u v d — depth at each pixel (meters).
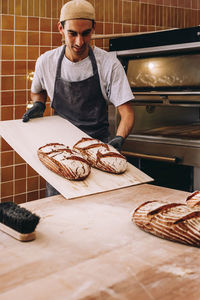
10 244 1.18
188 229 1.18
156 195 1.71
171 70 2.68
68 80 2.29
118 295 0.91
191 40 2.48
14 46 3.15
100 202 1.60
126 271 1.02
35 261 1.07
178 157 2.61
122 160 1.93
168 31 2.59
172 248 1.18
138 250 1.16
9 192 3.26
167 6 4.13
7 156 3.21
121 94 2.26
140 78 2.85
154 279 0.99
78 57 2.21
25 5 3.17
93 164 1.95
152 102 2.78
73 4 1.95
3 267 1.03
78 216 1.44
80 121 2.35
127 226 1.35
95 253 1.13
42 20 3.28
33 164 1.85
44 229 1.31
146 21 3.97
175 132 2.94
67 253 1.13
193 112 3.46
